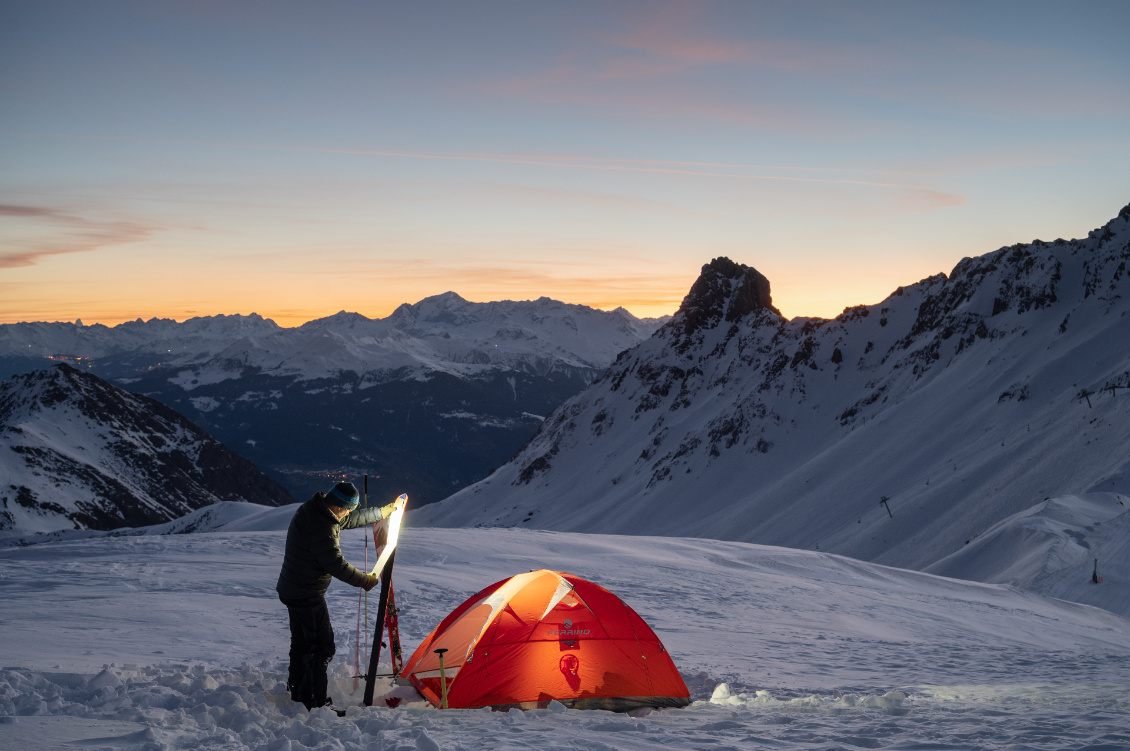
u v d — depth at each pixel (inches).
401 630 573.0
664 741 223.0
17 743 173.9
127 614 506.0
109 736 185.0
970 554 3440.0
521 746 203.6
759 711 314.2
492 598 371.6
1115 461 5157.5
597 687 343.9
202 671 314.3
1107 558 2706.7
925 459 7800.2
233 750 186.2
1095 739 222.8
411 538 1429.6
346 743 203.3
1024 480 5787.4
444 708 318.0
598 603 369.1
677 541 1817.2
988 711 304.2
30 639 383.6
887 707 315.6
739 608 933.2
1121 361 7760.8
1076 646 1007.0
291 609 277.9
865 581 1550.2
